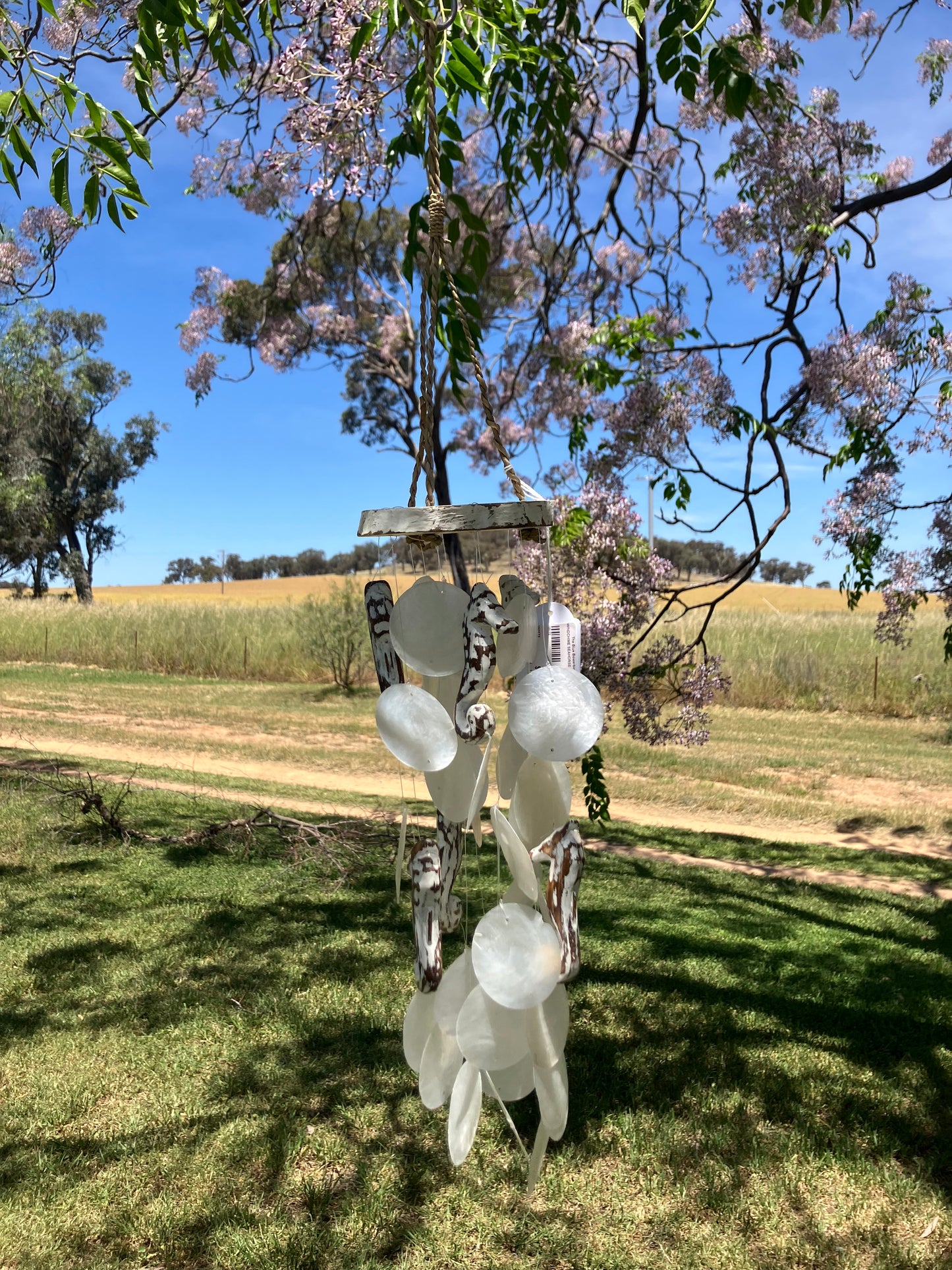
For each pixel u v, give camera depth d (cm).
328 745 1409
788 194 475
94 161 239
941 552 522
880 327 466
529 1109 374
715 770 1255
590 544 486
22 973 504
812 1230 301
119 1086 386
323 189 570
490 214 871
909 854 891
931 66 542
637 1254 289
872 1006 480
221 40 273
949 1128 360
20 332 2028
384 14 280
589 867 784
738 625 2006
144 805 919
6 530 4353
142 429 5006
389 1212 305
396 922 598
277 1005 462
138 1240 292
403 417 2000
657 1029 445
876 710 1714
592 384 502
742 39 345
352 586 2061
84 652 2494
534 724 125
